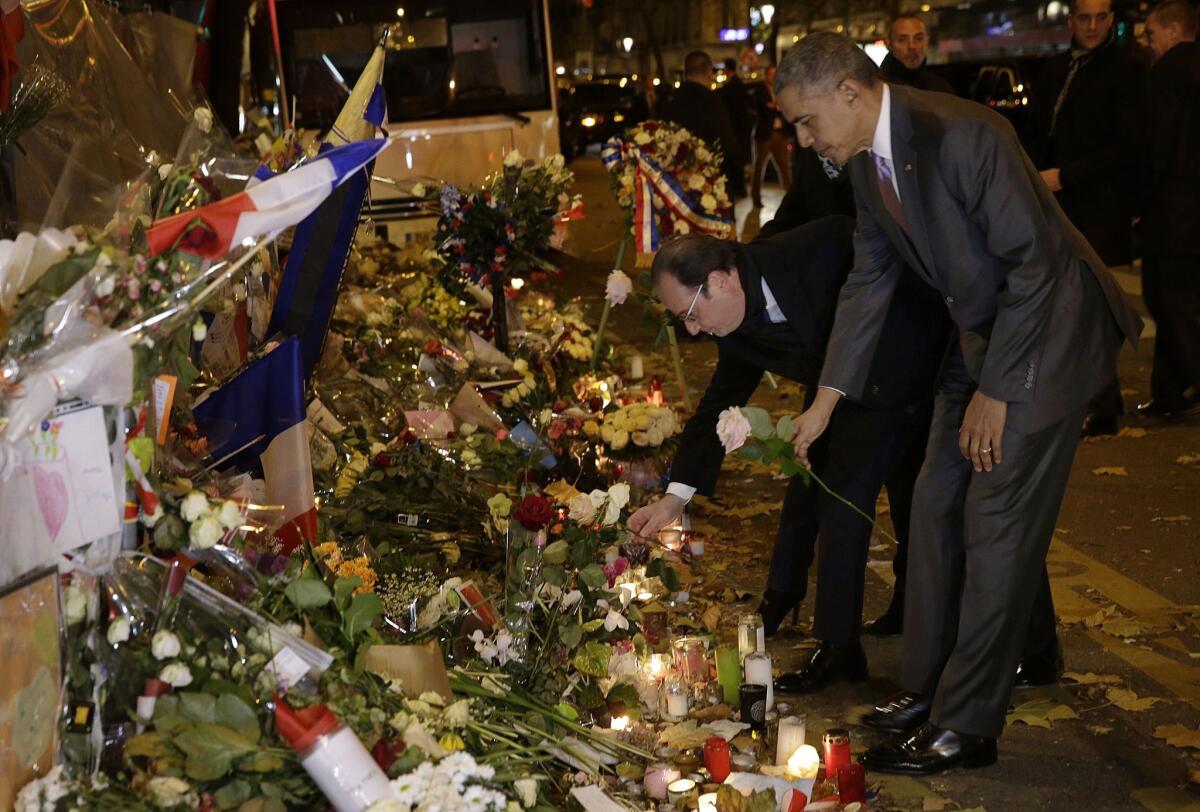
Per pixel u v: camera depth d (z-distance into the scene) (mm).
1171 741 3807
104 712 2682
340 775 2510
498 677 3398
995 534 3578
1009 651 3648
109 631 2654
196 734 2518
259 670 2736
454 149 12820
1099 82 7293
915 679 3885
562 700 3543
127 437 2727
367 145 2846
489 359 6566
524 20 12758
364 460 4922
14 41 4203
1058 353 3494
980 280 3523
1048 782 3617
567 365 6941
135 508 2770
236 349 4418
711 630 4500
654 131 7340
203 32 9383
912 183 3451
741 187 13250
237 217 2676
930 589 3836
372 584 3689
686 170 7352
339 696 2723
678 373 6402
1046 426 3498
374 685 2826
